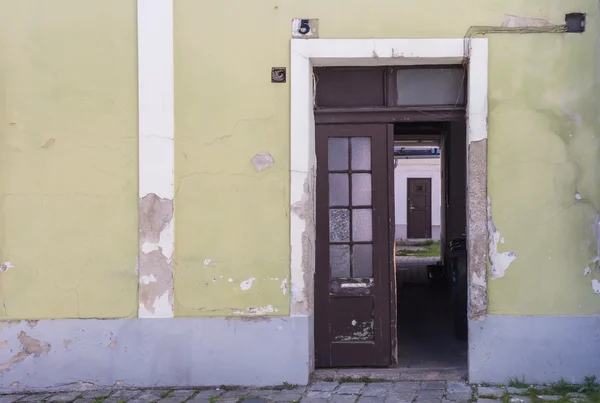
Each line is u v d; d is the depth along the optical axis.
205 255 5.94
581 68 5.72
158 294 5.95
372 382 5.94
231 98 5.94
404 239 22.61
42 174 6.02
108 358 5.98
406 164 22.78
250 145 5.93
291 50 5.88
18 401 5.71
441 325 8.10
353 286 6.26
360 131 6.23
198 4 5.94
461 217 10.09
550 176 5.73
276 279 5.91
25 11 6.02
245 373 5.92
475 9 5.79
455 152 10.05
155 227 5.93
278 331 5.90
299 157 5.88
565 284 5.72
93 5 5.99
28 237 6.02
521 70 5.75
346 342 6.26
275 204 5.91
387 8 5.84
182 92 5.96
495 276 5.77
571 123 5.73
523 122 5.75
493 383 5.77
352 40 5.85
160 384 5.96
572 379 5.70
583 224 5.71
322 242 6.25
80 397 5.77
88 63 5.99
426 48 5.80
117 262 5.98
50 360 6.00
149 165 5.94
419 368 6.25
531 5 5.74
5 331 6.02
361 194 6.28
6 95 6.02
